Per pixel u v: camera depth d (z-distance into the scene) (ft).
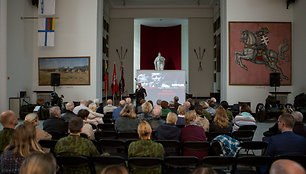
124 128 17.58
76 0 49.90
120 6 73.46
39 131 13.84
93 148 11.69
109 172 4.58
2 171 8.76
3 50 40.78
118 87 68.13
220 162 11.50
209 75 73.00
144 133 11.31
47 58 50.24
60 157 10.79
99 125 20.10
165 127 14.64
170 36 82.07
